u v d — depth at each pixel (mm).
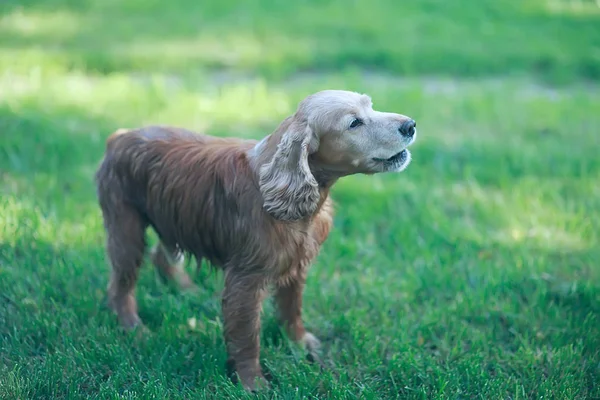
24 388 3832
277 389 3941
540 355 4328
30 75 8742
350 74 9102
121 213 4434
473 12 12688
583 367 4191
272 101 8102
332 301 4879
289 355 4363
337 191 6309
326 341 4574
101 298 4801
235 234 3982
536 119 8008
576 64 9867
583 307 4844
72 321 4473
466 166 6613
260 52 10023
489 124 7883
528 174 6645
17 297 4719
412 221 5891
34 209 5641
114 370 4109
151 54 9727
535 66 10047
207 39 10734
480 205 6086
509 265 5277
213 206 4059
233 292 4039
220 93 8445
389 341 4473
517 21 12172
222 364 4176
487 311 4777
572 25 11938
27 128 7227
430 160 6938
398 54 9953
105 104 7934
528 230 5801
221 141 4301
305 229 3990
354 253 5418
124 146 4379
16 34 10641
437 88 9164
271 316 4633
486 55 10055
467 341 4508
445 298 4977
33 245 5273
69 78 8820
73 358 4148
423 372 4125
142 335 4395
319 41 10695
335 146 3801
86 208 5844
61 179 6297
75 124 7430
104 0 13070
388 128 3787
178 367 4152
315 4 13148
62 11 12258
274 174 3740
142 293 4883
